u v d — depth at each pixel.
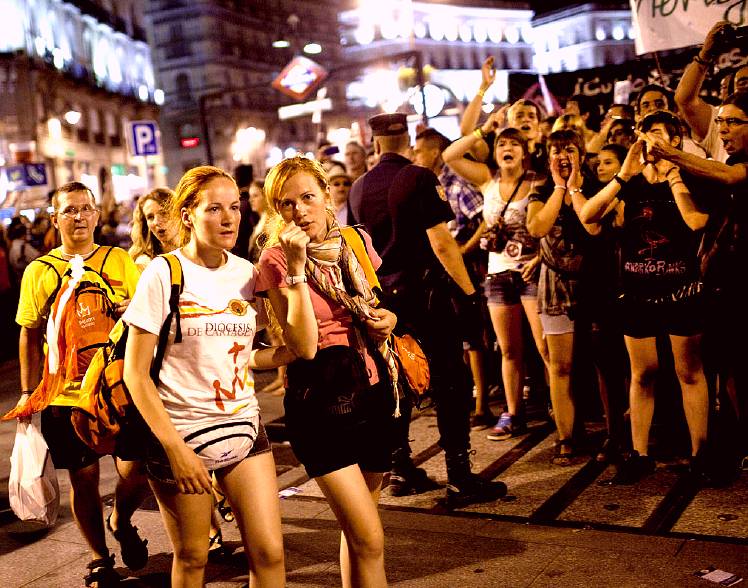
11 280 13.30
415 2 79.06
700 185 4.47
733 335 4.54
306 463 2.98
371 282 3.18
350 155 7.66
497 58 86.94
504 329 5.62
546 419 6.03
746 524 3.97
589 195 5.09
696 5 6.09
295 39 74.44
